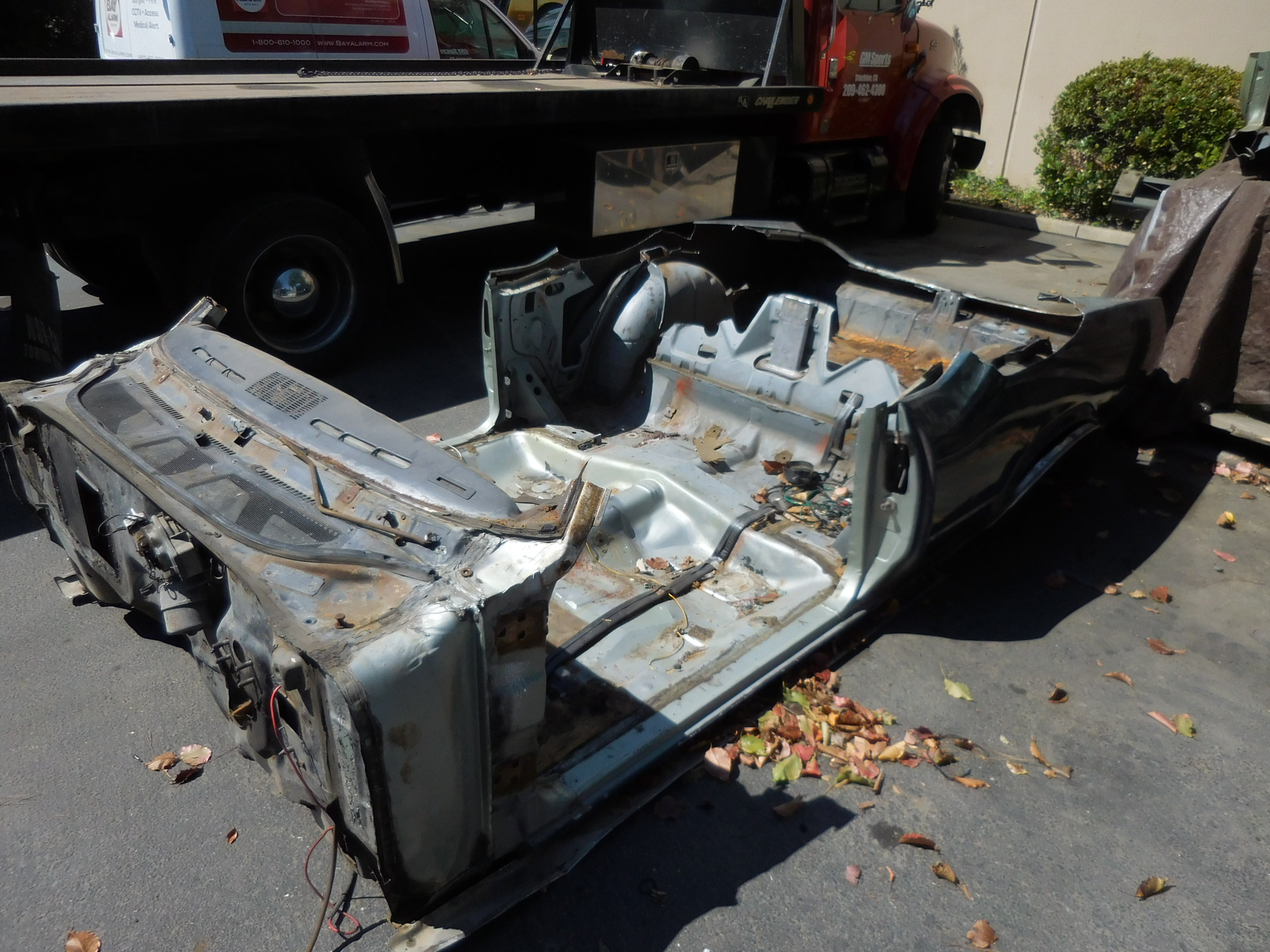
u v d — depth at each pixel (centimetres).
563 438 407
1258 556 382
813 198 729
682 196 630
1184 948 218
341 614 184
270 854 234
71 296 662
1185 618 341
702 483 360
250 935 213
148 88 474
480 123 496
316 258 506
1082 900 229
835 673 301
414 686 174
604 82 638
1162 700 299
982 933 218
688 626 298
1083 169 900
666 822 245
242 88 486
